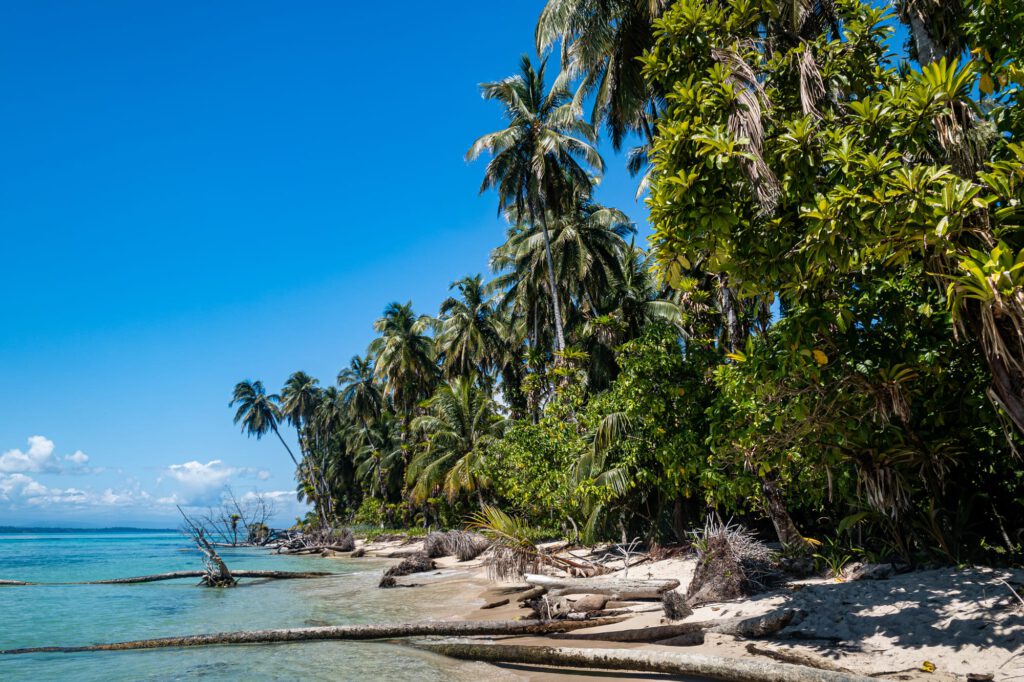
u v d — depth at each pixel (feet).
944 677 18.76
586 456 63.41
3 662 35.83
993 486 29.37
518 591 52.95
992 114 22.58
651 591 39.65
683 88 23.38
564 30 63.31
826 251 19.79
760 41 30.63
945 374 25.98
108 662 34.81
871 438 26.16
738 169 21.86
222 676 29.37
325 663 31.09
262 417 278.87
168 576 90.12
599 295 106.83
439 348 151.64
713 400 38.47
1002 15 21.42
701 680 22.89
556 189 96.84
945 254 18.01
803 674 19.84
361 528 214.48
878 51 29.78
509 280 130.62
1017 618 20.72
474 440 129.08
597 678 25.17
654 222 23.84
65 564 142.00
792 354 22.65
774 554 37.63
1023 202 18.17
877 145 20.65
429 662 30.35
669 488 49.37
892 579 27.76
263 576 89.04
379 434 213.25
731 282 24.16
